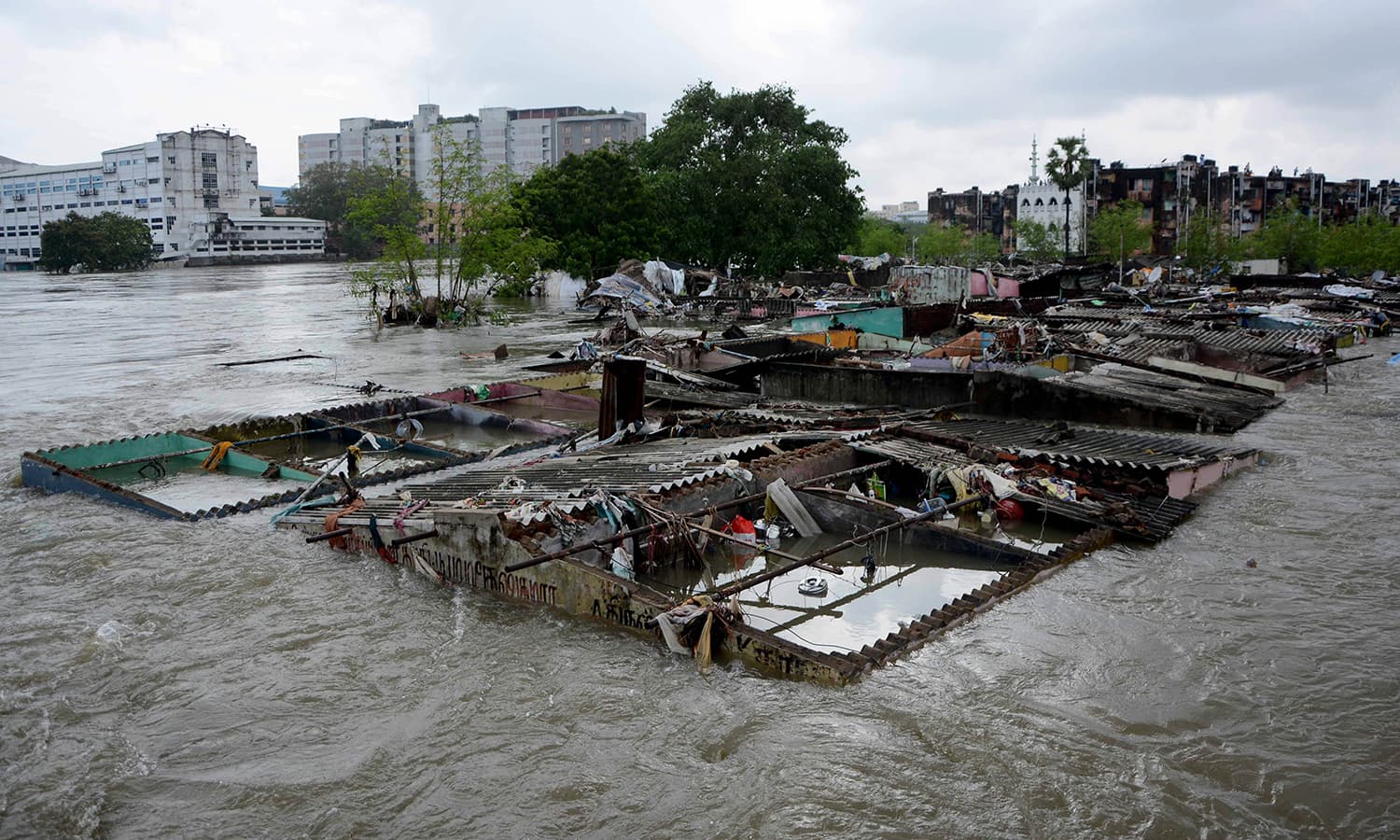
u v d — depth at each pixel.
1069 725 7.84
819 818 6.68
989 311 38.31
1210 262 78.19
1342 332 34.50
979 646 9.24
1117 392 21.00
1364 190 112.88
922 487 14.84
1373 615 10.05
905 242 107.25
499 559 10.41
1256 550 12.10
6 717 8.04
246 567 11.42
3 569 11.34
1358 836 6.52
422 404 21.02
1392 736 7.72
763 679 8.61
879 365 24.98
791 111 66.94
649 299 47.28
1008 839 6.48
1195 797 6.93
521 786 7.09
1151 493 14.04
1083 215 90.06
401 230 44.00
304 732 7.83
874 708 8.06
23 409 21.77
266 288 74.12
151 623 9.88
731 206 64.56
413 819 6.74
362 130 188.12
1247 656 9.09
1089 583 10.92
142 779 7.20
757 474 13.45
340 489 14.23
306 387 24.86
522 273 46.88
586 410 21.78
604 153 58.75
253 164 139.12
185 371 28.08
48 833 6.59
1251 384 24.64
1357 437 18.95
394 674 8.77
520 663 8.95
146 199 127.38
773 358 25.75
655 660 8.98
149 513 13.46
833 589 11.22
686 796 6.96
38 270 125.00
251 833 6.61
